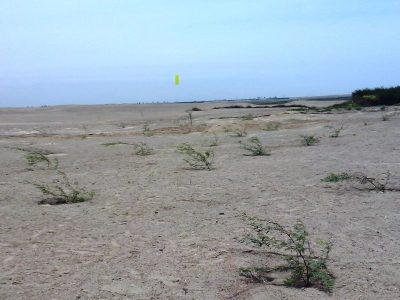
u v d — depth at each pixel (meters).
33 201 7.23
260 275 4.04
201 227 5.45
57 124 27.55
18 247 4.87
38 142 17.28
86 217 6.07
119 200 7.09
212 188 7.74
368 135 15.05
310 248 4.59
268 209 6.20
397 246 4.60
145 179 8.85
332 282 3.79
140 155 12.69
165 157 12.06
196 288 3.77
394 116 23.59
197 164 10.42
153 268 4.20
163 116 33.38
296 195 6.98
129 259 4.45
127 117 33.19
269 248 4.65
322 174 8.57
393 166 8.99
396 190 7.03
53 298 3.60
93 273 4.10
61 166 11.13
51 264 4.34
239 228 5.35
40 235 5.29
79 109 45.69
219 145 14.44
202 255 4.52
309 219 5.64
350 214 5.81
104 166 10.86
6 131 23.00
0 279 3.99
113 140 17.38
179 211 6.26
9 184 8.82
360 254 4.41
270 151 12.48
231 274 4.05
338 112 28.83
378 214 5.75
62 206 6.82
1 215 6.28
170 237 5.10
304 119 23.83
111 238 5.12
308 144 13.48
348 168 9.04
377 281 3.79
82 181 8.91
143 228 5.48
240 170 9.48
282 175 8.68
